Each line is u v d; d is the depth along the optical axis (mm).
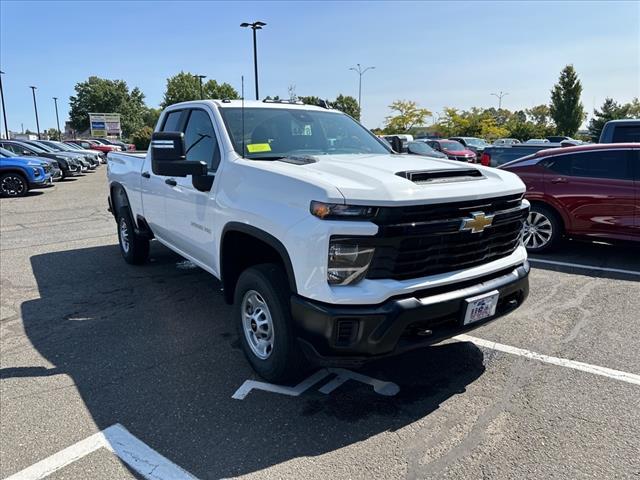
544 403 3154
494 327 4383
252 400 3230
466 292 2963
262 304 3371
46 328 4488
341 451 2705
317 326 2764
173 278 6004
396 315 2689
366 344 2730
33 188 15438
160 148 3652
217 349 4016
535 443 2750
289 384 3434
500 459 2623
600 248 7391
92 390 3387
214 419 3021
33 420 3037
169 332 4367
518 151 11984
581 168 6625
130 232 6297
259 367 3420
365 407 3137
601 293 5270
